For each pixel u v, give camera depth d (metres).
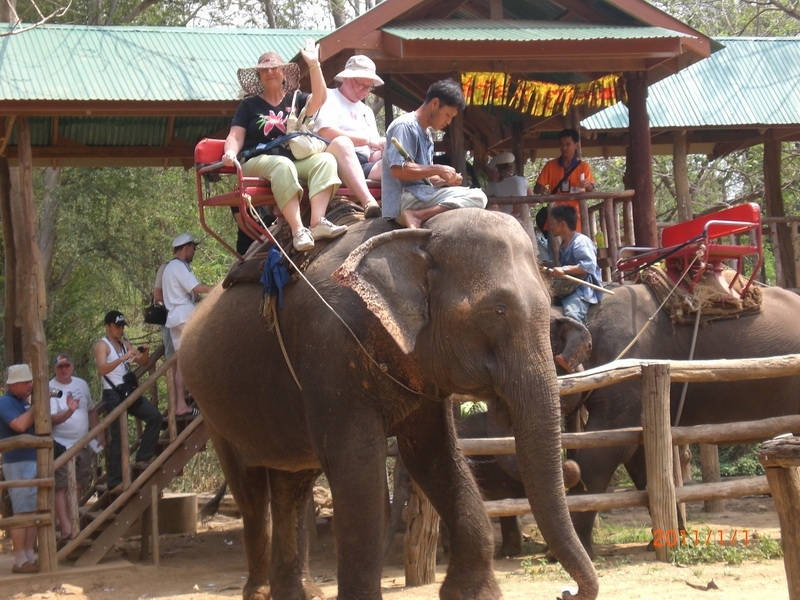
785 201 20.42
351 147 5.98
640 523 11.25
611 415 8.52
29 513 9.30
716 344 8.90
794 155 19.72
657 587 6.96
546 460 4.55
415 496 7.78
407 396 5.12
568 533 4.49
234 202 5.93
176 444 9.81
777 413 9.08
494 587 5.64
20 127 9.56
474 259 4.79
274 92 6.42
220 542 11.58
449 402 5.66
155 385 11.03
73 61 10.30
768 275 19.89
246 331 5.79
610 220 10.36
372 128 6.90
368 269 4.79
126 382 10.41
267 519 6.95
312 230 5.49
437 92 5.51
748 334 8.96
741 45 14.49
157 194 19.55
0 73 9.84
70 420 10.09
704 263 8.73
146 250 20.67
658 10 9.86
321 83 6.16
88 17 20.89
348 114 6.73
